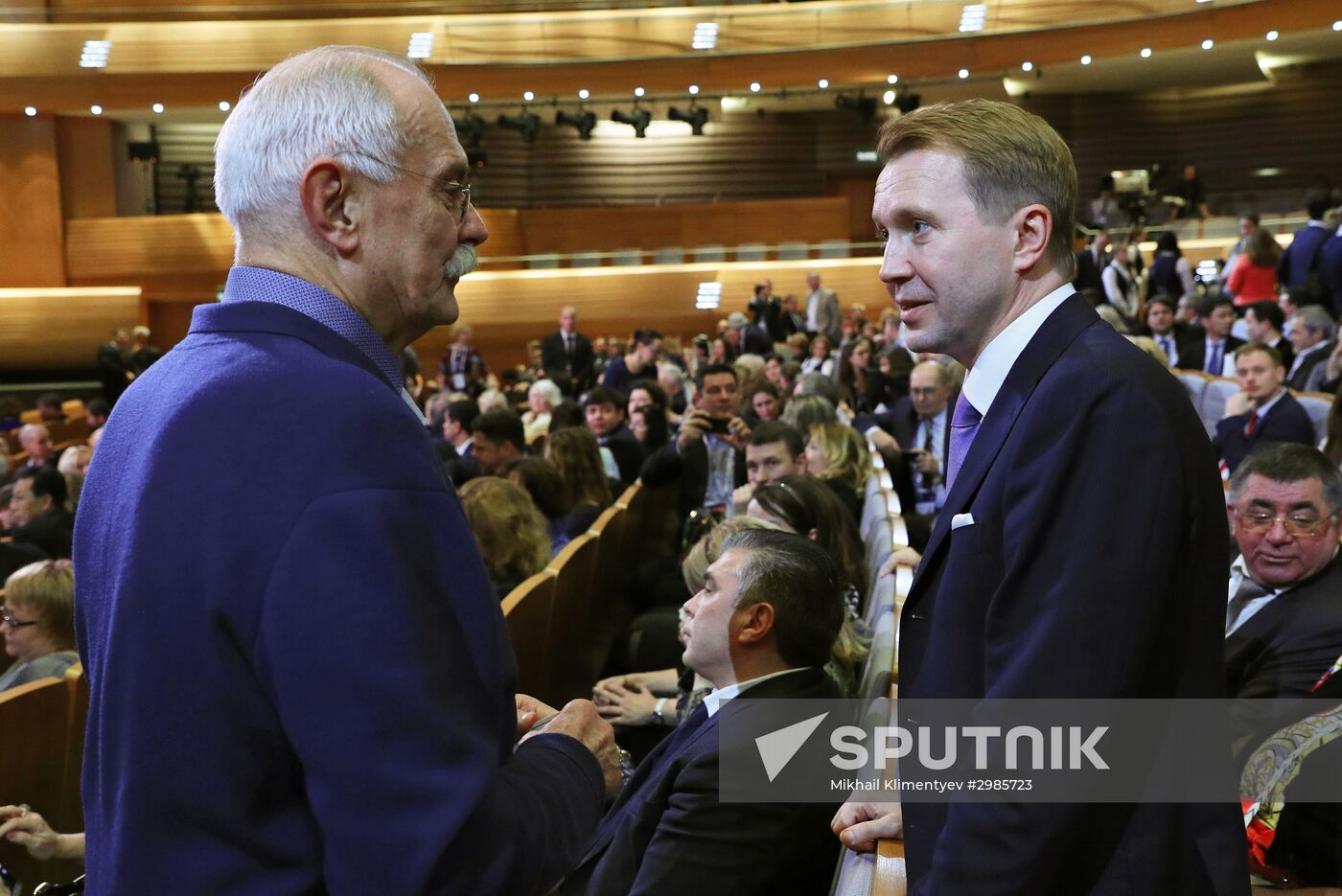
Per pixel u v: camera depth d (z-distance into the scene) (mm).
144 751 944
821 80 15977
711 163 20781
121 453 1055
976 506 1250
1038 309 1300
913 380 5703
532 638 3135
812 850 1867
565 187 20641
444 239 1115
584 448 4988
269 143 1070
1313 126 19422
